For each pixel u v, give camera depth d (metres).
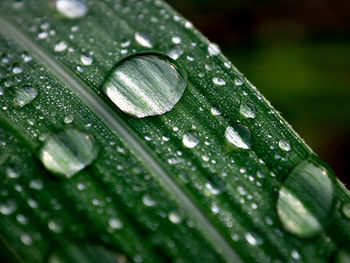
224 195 0.05
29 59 0.06
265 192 0.05
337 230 0.05
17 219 0.05
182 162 0.05
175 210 0.05
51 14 0.06
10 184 0.05
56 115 0.05
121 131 0.05
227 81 0.06
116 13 0.06
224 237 0.05
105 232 0.05
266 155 0.05
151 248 0.05
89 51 0.06
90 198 0.05
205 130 0.05
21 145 0.05
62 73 0.06
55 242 0.05
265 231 0.05
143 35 0.06
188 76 0.06
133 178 0.05
